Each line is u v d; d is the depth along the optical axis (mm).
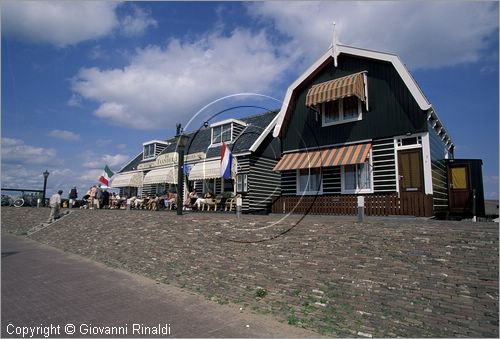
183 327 6309
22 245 17125
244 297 7969
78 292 8680
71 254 14586
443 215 14906
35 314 7016
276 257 8602
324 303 6910
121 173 32094
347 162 13656
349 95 13516
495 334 5160
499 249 5703
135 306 7559
